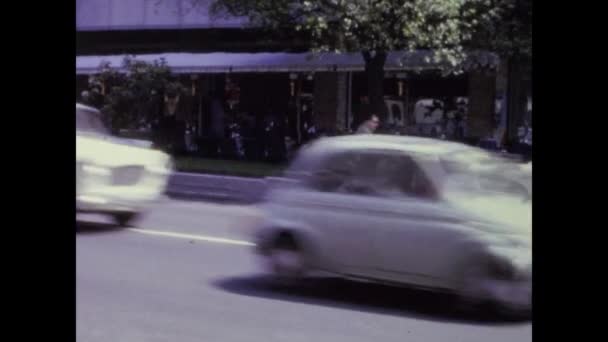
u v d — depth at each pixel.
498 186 7.69
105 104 24.72
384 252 7.50
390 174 7.69
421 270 7.29
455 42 18.23
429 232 7.25
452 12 17.59
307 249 8.04
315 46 19.27
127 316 7.22
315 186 8.14
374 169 7.79
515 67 22.95
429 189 7.41
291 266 8.12
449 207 7.24
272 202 8.50
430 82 25.19
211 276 8.83
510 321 7.09
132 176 12.21
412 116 25.45
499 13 19.17
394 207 7.50
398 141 7.87
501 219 7.18
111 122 23.92
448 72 20.19
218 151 22.69
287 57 24.88
